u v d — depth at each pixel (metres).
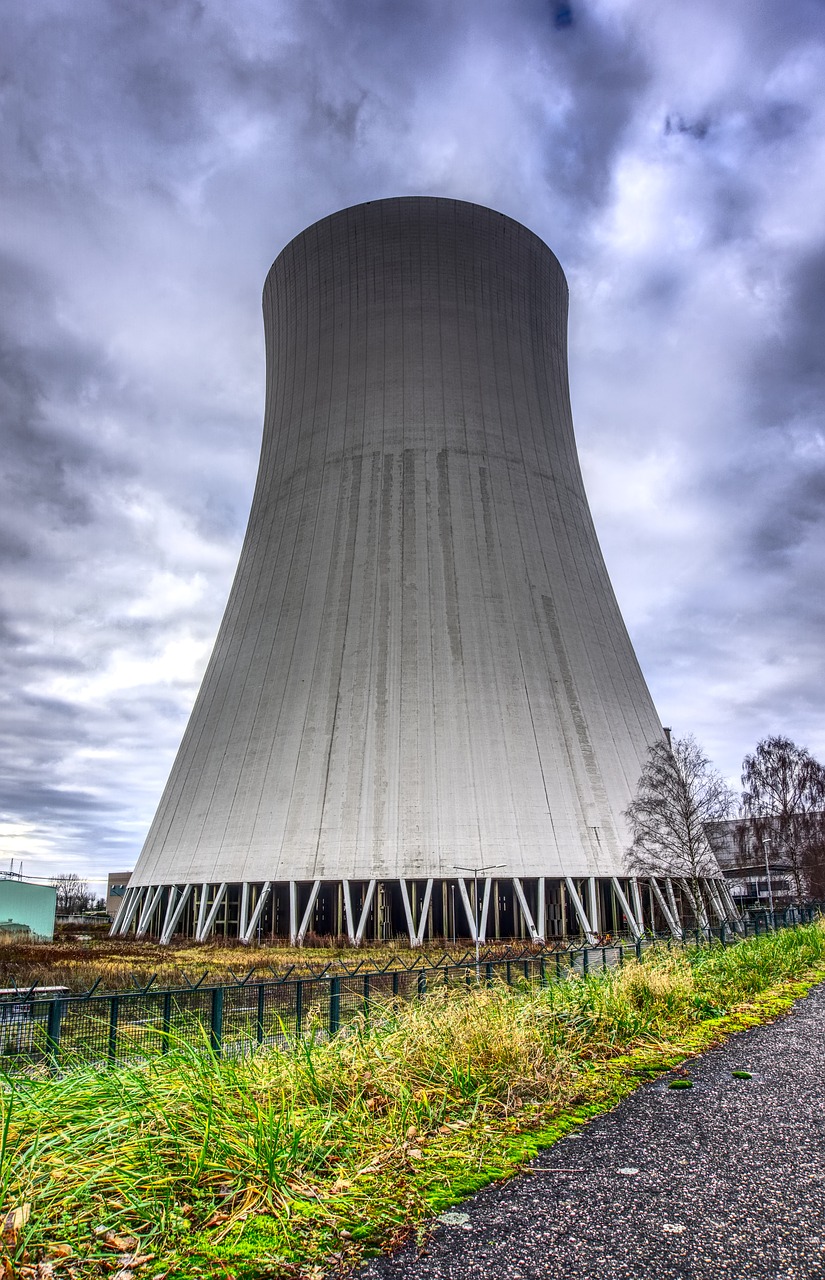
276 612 38.25
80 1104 4.79
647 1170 5.07
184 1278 3.64
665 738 41.75
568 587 39.19
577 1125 6.09
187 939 35.69
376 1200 4.50
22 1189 3.98
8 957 26.23
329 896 35.72
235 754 37.12
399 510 38.72
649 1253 3.92
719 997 12.02
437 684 36.44
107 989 17.39
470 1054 6.95
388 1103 5.93
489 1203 4.55
